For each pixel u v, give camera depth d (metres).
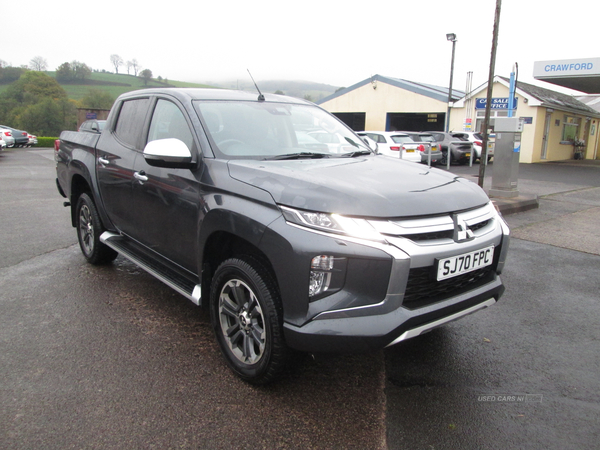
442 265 2.52
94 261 4.92
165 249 3.58
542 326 3.83
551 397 2.81
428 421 2.56
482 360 3.25
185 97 3.56
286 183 2.65
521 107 22.64
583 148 28.09
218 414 2.57
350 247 2.36
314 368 3.09
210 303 3.09
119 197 4.10
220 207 2.83
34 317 3.73
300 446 2.33
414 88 26.31
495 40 8.83
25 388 2.76
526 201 8.89
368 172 2.98
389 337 2.39
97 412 2.55
